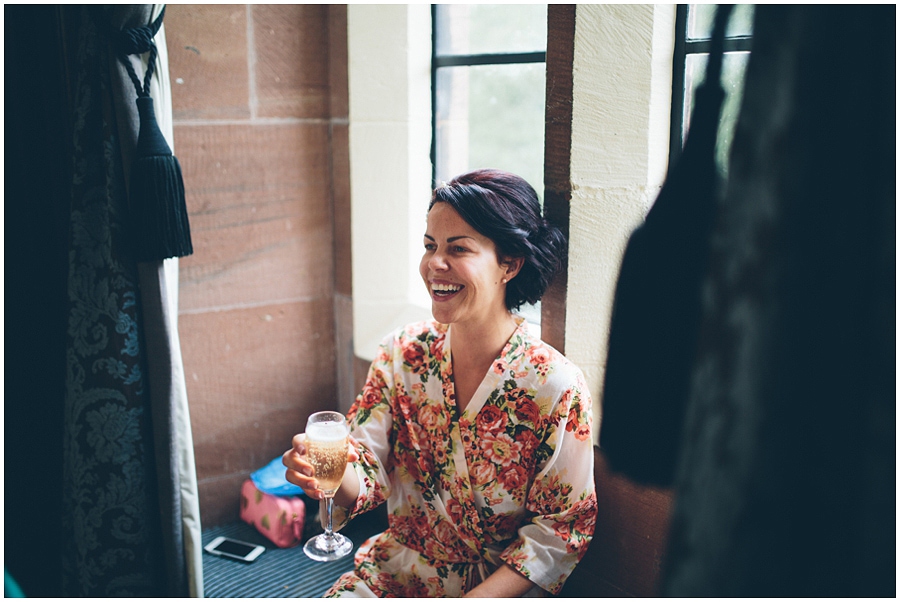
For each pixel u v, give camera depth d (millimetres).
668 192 456
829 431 367
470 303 1346
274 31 2082
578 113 1515
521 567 1315
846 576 371
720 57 423
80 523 1646
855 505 367
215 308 2139
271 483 2148
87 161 1562
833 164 358
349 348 2295
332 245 2293
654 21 1507
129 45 1509
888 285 354
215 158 2061
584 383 1382
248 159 2109
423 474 1471
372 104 2129
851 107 355
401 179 2215
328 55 2174
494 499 1405
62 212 1745
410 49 2143
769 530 382
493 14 2014
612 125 1534
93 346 1593
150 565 1677
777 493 378
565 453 1350
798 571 378
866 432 362
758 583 385
